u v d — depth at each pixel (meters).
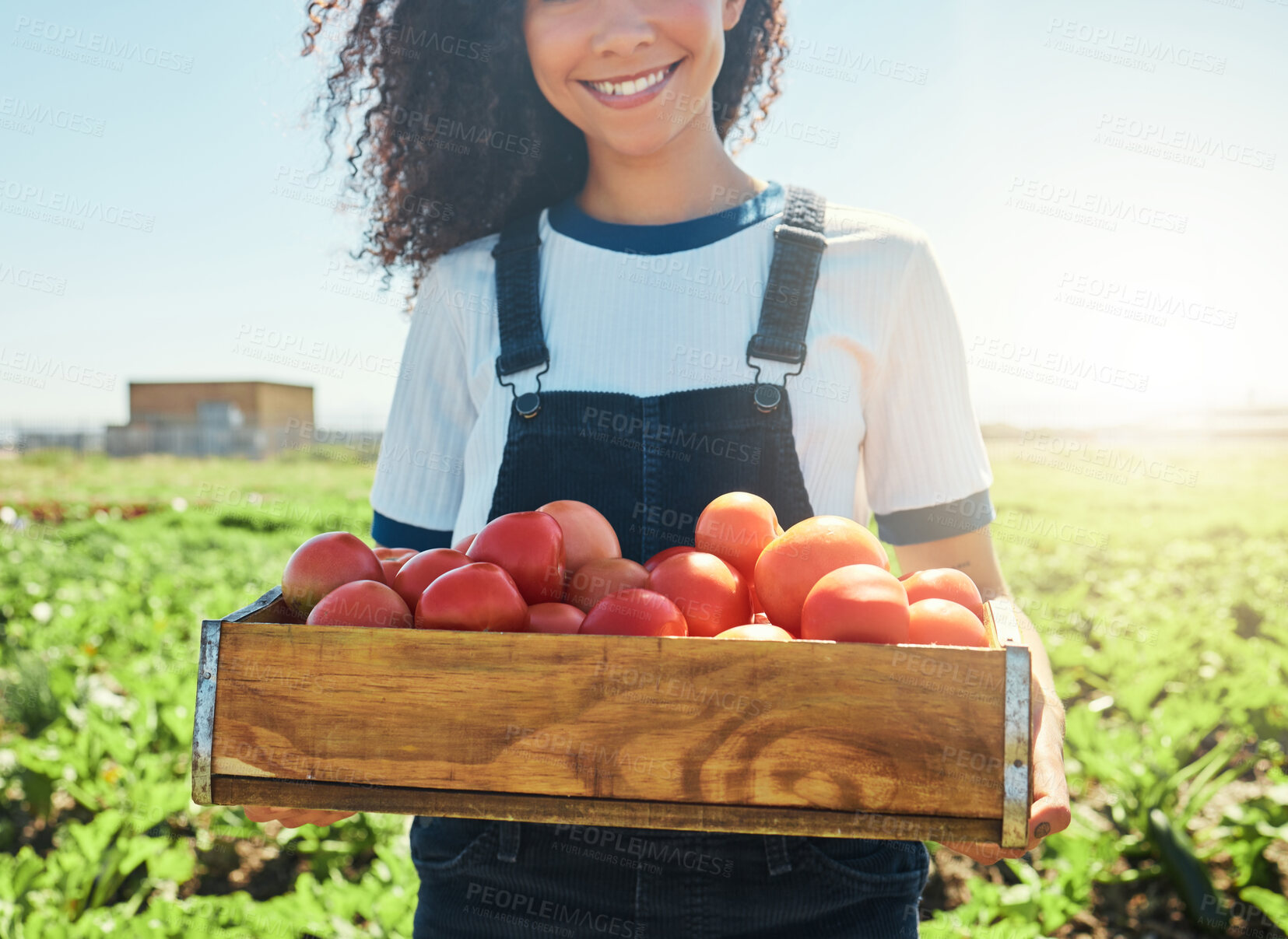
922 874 1.62
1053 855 4.20
